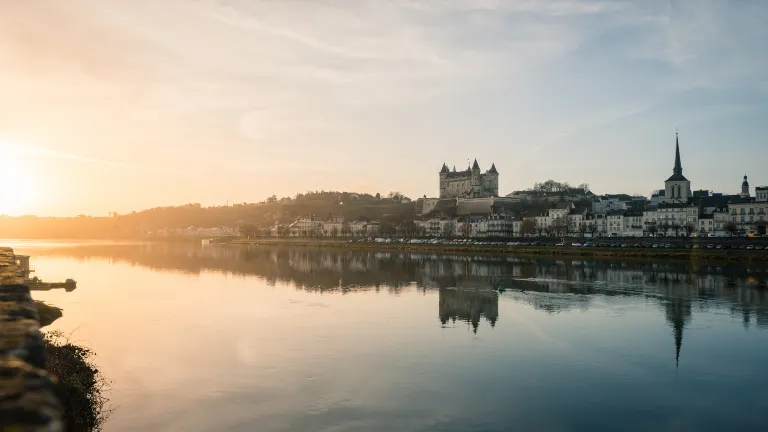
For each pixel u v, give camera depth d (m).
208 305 102.94
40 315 87.25
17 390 11.45
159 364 61.56
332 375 58.25
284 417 46.84
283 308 99.75
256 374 58.34
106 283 139.38
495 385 55.34
